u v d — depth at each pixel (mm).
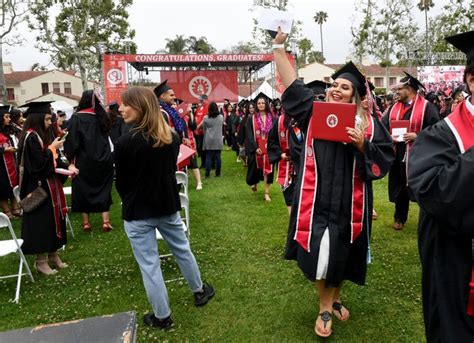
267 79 22594
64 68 25047
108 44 22047
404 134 4797
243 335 2938
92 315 3338
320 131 2527
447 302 1580
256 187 7676
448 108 9500
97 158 5234
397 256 4230
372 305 3260
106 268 4273
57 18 21031
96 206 5332
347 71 2746
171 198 2975
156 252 3029
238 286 3691
